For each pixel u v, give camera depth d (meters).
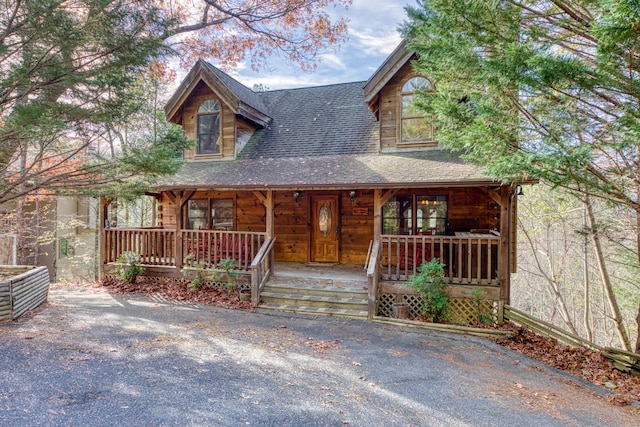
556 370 5.58
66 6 5.82
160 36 7.14
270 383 4.57
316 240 11.18
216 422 3.60
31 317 6.99
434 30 5.91
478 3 5.04
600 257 11.79
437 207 9.94
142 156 6.86
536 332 7.16
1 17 5.48
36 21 5.41
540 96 5.18
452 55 5.54
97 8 5.87
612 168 5.39
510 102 5.35
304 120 12.73
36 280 7.68
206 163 11.55
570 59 4.34
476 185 7.42
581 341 6.56
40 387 4.18
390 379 4.86
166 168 7.16
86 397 3.99
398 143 10.04
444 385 4.75
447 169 8.23
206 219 11.92
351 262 10.84
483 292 7.74
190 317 7.44
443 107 6.09
